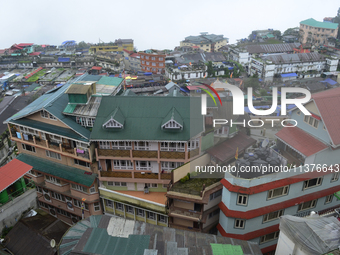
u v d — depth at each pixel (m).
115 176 29.41
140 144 27.62
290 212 22.81
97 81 35.94
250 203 20.97
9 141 46.34
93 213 31.47
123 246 16.53
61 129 29.05
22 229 24.22
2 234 24.25
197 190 23.45
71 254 16.08
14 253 22.84
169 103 28.11
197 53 109.88
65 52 138.38
